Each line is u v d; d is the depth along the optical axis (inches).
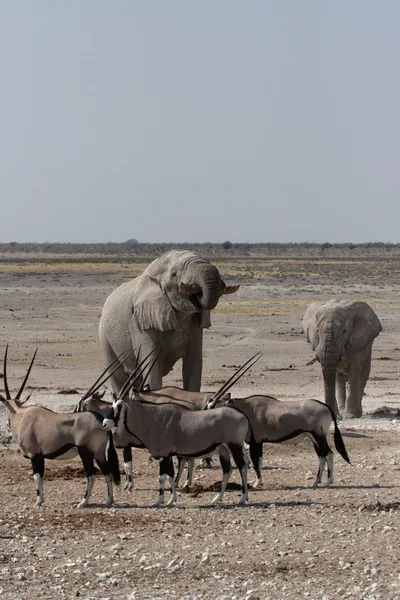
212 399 2003.0
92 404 1973.4
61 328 6171.3
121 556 1475.1
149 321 2450.8
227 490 2000.5
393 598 1264.8
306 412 2016.5
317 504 1851.6
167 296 2439.7
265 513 1776.6
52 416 1865.2
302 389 3737.7
